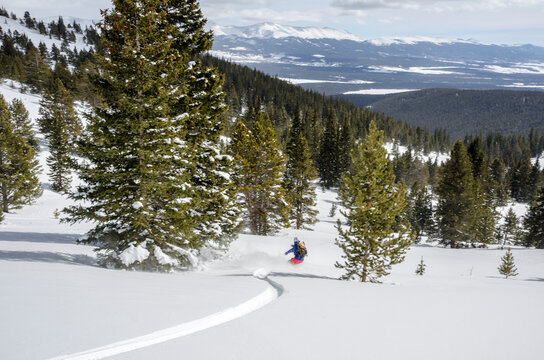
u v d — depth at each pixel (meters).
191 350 3.10
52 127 49.12
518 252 24.20
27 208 40.22
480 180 44.44
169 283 6.56
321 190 70.69
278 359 3.01
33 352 2.81
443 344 3.60
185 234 10.93
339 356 3.15
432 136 184.12
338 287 7.30
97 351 2.92
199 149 12.80
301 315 4.51
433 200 77.38
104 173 9.86
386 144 142.38
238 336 3.55
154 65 10.23
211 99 13.77
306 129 87.81
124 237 10.50
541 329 4.21
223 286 6.58
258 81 151.62
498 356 3.29
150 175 9.91
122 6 10.27
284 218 29.62
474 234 36.72
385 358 3.15
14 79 92.00
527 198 96.94
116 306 4.23
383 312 4.85
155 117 10.27
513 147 181.50
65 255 10.85
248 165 27.94
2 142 35.47
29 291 4.63
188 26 13.74
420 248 25.34
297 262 13.89
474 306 5.39
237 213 15.30
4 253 9.31
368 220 11.97
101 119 10.23
